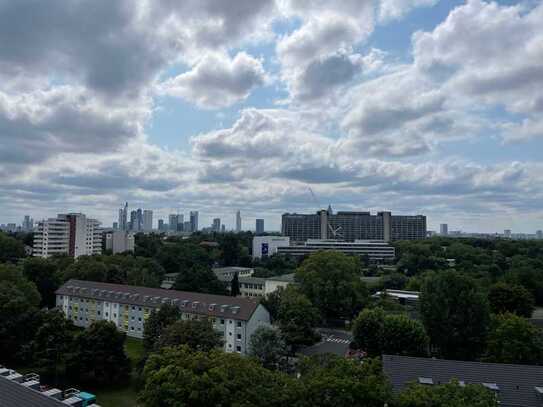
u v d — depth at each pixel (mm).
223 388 32938
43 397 26594
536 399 43562
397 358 49250
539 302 128625
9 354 66000
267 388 33438
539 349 57344
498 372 46656
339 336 92000
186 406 32375
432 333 71812
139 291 91750
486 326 69250
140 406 43000
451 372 46969
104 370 58125
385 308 94125
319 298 101000
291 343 74812
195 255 178875
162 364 37625
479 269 159125
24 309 69500
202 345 56312
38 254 187500
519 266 156125
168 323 67250
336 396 30234
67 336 61438
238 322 75750
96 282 101438
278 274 171125
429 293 74562
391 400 30391
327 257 107750
